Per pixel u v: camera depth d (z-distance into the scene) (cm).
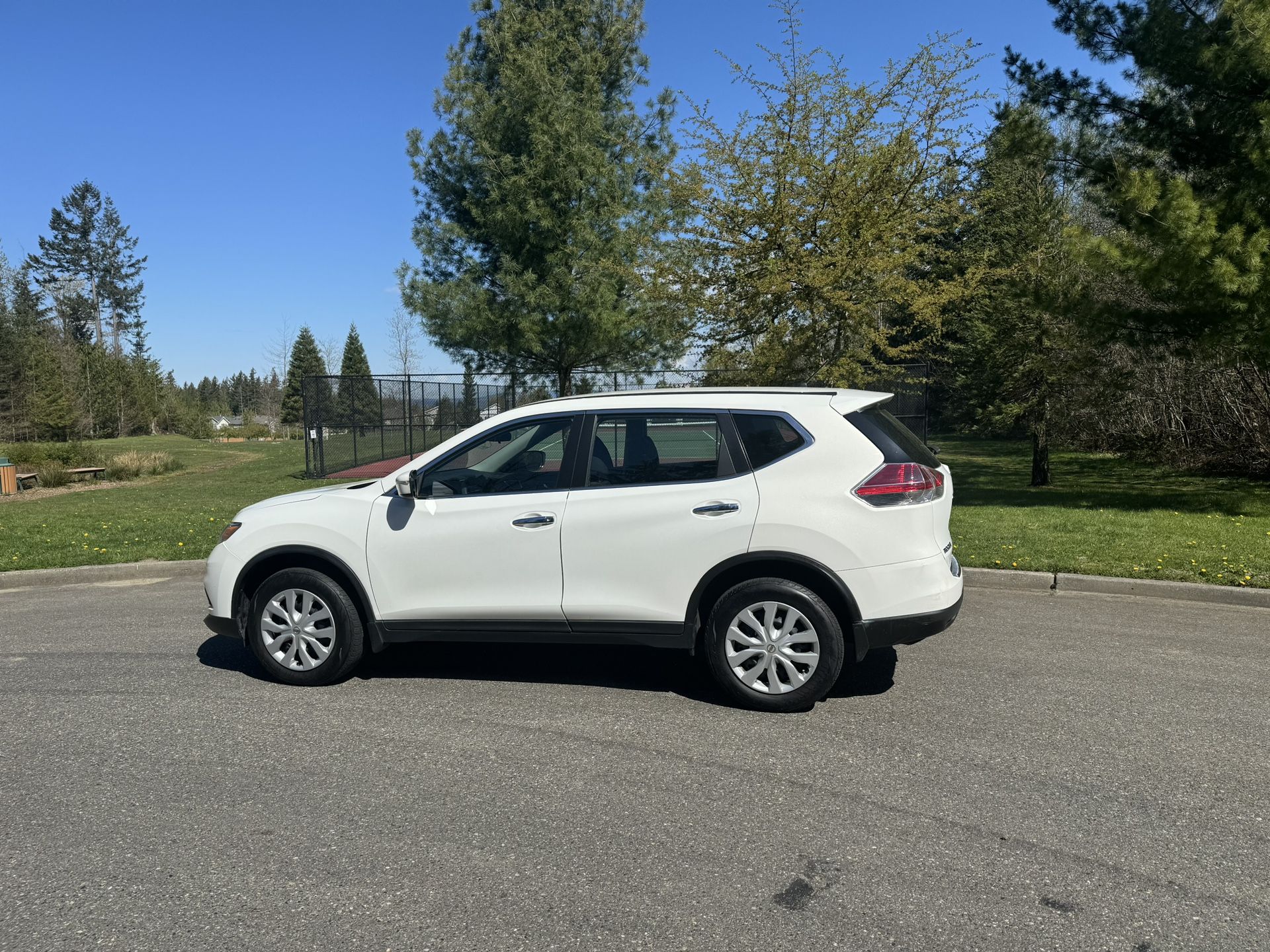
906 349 1334
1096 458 2228
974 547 951
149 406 6194
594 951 285
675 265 1329
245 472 2422
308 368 7275
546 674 580
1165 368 1820
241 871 336
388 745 459
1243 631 679
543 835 362
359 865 339
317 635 555
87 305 8856
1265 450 1689
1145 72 1270
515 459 541
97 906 313
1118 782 409
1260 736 465
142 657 631
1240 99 1199
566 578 519
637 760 438
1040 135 1316
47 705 527
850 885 322
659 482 516
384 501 551
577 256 2109
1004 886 321
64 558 990
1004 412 1656
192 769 431
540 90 2162
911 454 508
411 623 543
